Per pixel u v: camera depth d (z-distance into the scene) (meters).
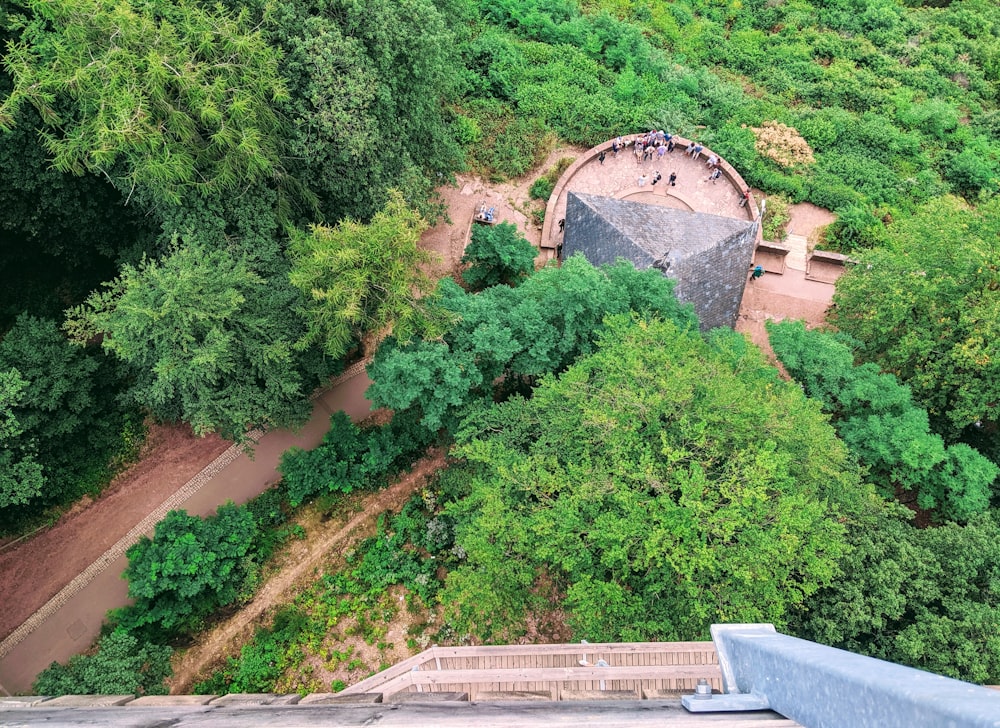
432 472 28.36
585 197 32.78
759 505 17.59
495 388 28.48
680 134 39.88
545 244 36.09
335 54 23.75
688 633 17.70
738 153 39.53
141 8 19.89
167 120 19.91
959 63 48.78
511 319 23.84
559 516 18.19
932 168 42.44
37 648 23.95
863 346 28.62
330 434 27.62
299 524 26.89
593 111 39.94
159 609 23.14
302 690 23.12
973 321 25.08
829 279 37.00
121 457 27.92
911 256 27.70
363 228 21.48
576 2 46.28
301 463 26.59
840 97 44.97
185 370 21.42
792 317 35.94
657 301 25.25
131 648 21.89
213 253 22.23
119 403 28.55
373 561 25.98
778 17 50.00
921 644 18.23
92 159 22.16
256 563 25.41
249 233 24.50
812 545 18.00
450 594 20.20
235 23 21.17
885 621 19.30
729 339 24.08
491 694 13.69
